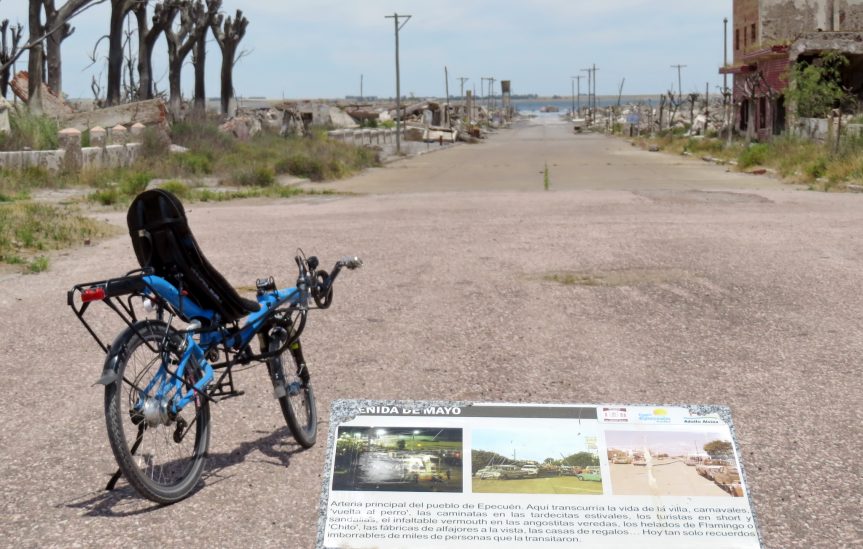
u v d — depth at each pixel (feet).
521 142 250.37
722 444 10.78
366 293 30.99
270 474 15.33
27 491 14.75
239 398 19.43
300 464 15.79
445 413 11.00
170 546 12.73
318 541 10.36
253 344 24.17
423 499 10.51
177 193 76.38
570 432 10.84
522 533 10.26
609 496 10.45
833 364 21.50
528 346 23.56
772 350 22.86
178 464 15.03
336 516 10.48
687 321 26.16
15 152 82.58
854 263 35.37
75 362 22.70
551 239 43.98
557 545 10.17
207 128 124.98
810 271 33.71
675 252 38.78
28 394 20.06
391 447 10.79
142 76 151.84
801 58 136.36
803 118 124.57
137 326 13.66
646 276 33.27
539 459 10.66
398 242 43.98
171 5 146.72
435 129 244.42
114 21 143.64
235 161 106.73
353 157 131.64
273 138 148.25
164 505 14.07
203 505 14.07
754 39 163.84
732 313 27.07
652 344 23.62
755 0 162.20
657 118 307.37
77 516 13.75
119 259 39.06
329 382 20.51
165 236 13.84
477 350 23.20
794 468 15.23
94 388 20.49
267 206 68.49
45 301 30.17
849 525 13.15
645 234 45.09
